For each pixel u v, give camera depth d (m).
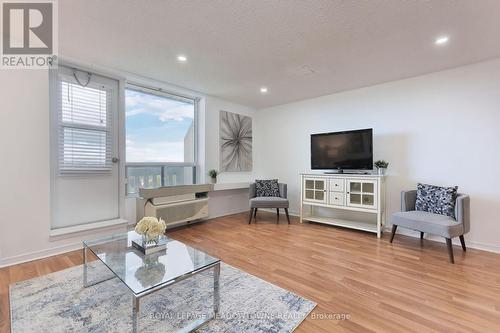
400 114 3.48
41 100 2.55
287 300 1.78
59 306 1.69
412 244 3.03
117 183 3.38
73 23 2.11
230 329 1.48
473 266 2.37
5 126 2.34
